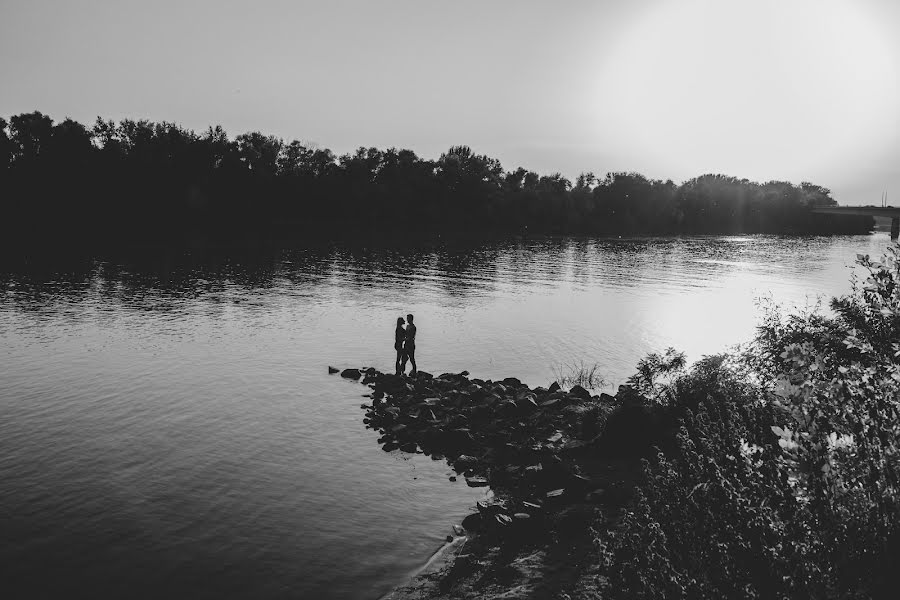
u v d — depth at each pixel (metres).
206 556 13.11
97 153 142.88
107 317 41.22
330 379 27.36
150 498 15.76
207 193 150.88
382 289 59.16
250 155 158.38
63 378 26.52
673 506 7.88
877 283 7.16
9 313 41.94
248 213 158.62
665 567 6.67
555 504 15.48
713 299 56.62
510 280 69.75
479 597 11.52
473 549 13.48
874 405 5.93
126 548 13.37
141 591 11.82
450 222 187.38
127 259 79.88
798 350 6.69
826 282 72.69
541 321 43.91
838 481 5.59
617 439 19.09
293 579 12.31
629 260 102.62
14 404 22.94
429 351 33.97
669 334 39.69
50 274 63.12
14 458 18.08
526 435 20.58
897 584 5.19
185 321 40.47
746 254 123.62
